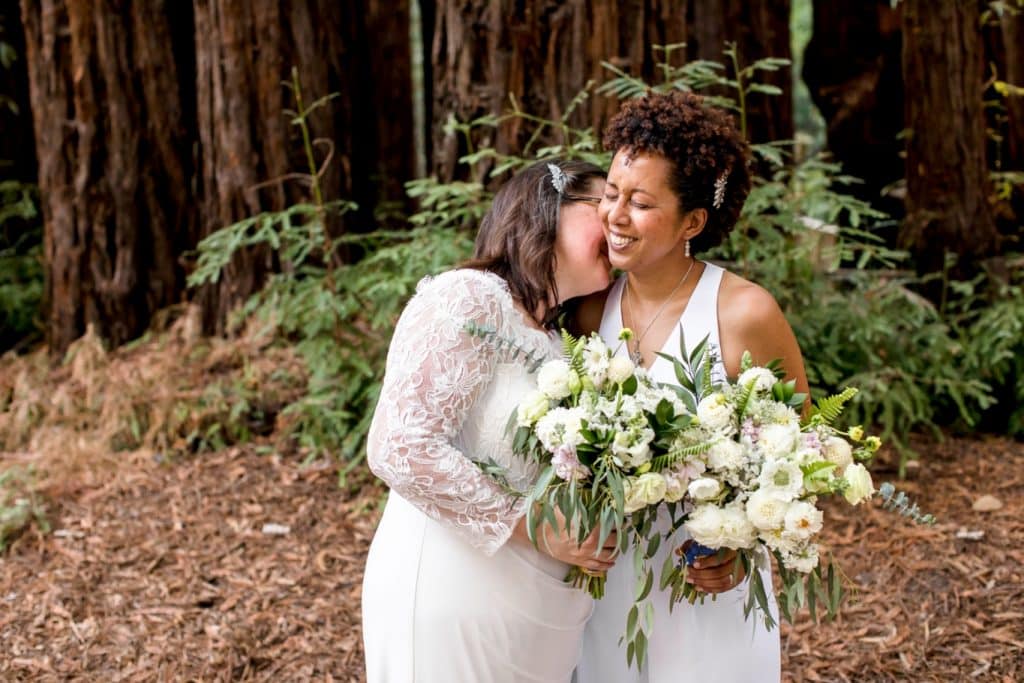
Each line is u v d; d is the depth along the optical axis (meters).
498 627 2.15
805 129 11.11
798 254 4.60
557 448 1.95
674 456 1.94
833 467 1.91
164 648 3.51
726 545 1.95
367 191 6.22
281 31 5.48
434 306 2.11
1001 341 4.88
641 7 4.75
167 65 5.80
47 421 5.22
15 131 6.73
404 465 2.05
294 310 4.80
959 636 3.43
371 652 2.27
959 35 5.15
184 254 5.68
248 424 5.07
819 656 3.38
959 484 4.49
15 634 3.61
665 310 2.33
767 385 2.01
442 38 4.90
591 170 2.30
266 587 3.88
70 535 4.26
